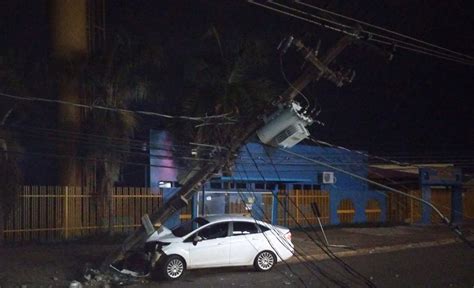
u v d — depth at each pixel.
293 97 14.69
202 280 17.22
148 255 17.25
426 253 24.03
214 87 23.73
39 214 23.44
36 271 17.55
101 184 24.62
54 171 26.25
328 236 28.22
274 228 19.05
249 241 18.42
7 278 16.61
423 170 37.75
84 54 24.66
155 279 17.27
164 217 16.80
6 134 21.70
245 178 28.91
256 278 17.55
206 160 16.38
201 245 17.67
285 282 16.92
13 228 22.77
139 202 26.20
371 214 35.88
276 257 18.86
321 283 16.83
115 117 24.06
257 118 15.15
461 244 27.69
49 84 23.92
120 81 24.17
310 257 21.64
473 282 17.19
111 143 24.06
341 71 14.58
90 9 26.36
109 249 21.45
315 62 14.37
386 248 25.09
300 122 14.64
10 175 22.11
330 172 33.44
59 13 25.36
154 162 27.77
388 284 16.69
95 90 24.11
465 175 41.97
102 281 16.45
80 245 22.48
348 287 16.16
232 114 22.08
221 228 18.23
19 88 21.97
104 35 26.92
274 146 15.17
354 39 13.64
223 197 27.58
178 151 23.52
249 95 23.52
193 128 23.62
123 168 27.94
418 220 37.41
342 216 34.25
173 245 17.33
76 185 24.80
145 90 24.52
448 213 39.38
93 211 24.67
